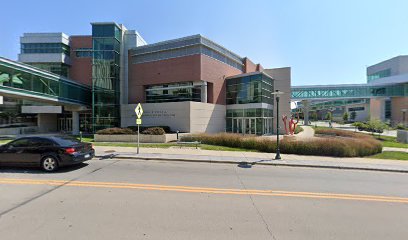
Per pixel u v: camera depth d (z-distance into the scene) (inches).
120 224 162.9
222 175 324.8
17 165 332.8
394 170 384.2
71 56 1551.4
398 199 234.1
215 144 686.5
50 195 222.8
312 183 292.5
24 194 225.1
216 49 1151.0
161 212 185.8
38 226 157.9
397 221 179.8
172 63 1121.4
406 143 839.1
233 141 642.2
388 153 581.0
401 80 1993.1
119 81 1198.3
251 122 1104.8
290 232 157.5
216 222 169.9
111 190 241.1
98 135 770.8
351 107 3218.5
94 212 183.0
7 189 241.1
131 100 1227.9
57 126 1556.3
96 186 255.1
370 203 219.9
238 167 387.5
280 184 282.8
